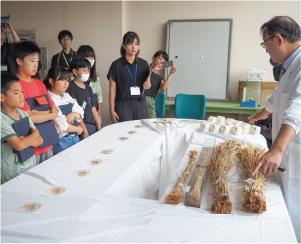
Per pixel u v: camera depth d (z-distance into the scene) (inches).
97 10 187.8
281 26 58.7
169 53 189.0
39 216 44.2
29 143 68.2
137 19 191.5
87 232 40.2
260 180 55.0
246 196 50.0
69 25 193.3
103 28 189.2
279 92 64.7
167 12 187.0
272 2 173.0
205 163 62.1
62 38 157.2
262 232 41.1
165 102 178.9
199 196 48.9
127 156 74.9
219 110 167.0
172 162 96.6
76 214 44.7
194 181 54.4
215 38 181.8
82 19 190.9
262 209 46.5
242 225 42.8
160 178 95.3
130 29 193.3
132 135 98.0
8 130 65.4
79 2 189.3
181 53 187.8
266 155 50.4
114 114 134.1
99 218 44.8
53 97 97.8
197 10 182.9
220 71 184.7
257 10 175.5
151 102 153.9
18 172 70.1
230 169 64.5
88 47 128.0
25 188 54.9
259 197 47.6
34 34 199.6
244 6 176.6
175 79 191.9
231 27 178.7
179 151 99.0
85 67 109.7
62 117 94.6
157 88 153.2
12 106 67.4
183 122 117.5
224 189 51.6
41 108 86.0
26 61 81.2
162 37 190.7
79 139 113.3
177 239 39.1
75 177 60.4
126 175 64.1
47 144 84.7
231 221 43.8
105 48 191.2
